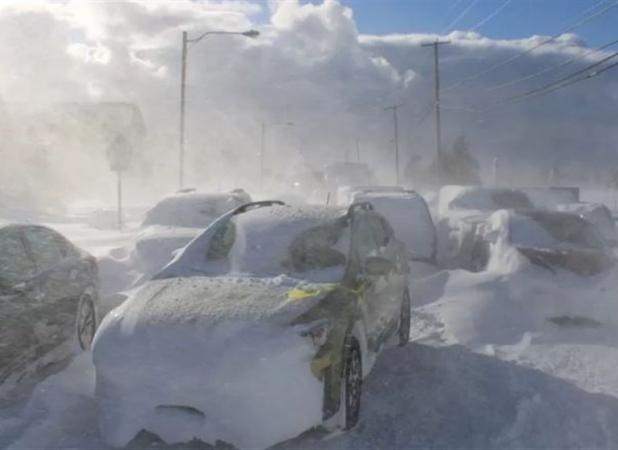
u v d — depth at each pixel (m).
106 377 5.11
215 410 4.88
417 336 8.65
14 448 5.11
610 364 7.45
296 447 5.21
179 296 5.59
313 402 5.06
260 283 5.88
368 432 5.53
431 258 12.96
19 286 6.55
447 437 5.43
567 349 8.04
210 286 5.80
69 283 7.53
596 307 9.20
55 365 7.22
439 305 9.70
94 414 5.82
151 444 5.21
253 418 4.86
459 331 8.73
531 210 11.48
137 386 5.01
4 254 6.66
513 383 6.69
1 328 6.15
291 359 4.96
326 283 5.97
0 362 6.16
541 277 9.73
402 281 8.02
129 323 5.26
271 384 4.88
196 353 4.96
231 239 6.68
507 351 7.98
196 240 6.74
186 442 5.01
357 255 6.57
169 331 5.10
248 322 5.12
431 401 6.21
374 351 6.55
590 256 9.84
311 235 6.58
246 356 4.91
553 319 9.15
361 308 6.01
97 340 5.23
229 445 5.15
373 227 7.65
